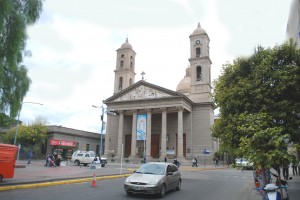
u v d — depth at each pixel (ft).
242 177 90.12
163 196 45.65
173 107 187.42
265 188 28.32
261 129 28.96
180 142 177.68
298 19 47.91
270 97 49.26
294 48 51.06
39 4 59.16
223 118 57.82
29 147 175.52
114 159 188.44
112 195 45.57
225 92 56.59
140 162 171.32
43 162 147.02
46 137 186.29
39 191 47.50
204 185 64.95
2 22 49.29
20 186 49.96
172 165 54.03
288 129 46.50
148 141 186.09
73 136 207.10
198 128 195.42
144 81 197.36
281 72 48.67
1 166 51.90
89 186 56.95
